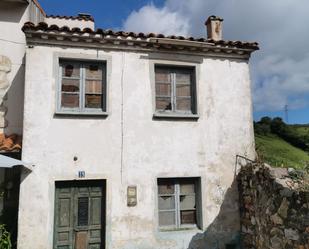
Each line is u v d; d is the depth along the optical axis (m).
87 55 8.50
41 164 7.86
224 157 9.19
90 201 8.20
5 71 9.19
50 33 8.17
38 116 8.02
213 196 8.93
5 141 8.16
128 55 8.84
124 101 8.62
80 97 8.48
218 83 9.49
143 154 8.56
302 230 6.20
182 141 8.91
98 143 8.29
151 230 8.33
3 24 9.41
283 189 6.92
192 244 8.55
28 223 7.60
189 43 9.07
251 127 9.55
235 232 8.91
